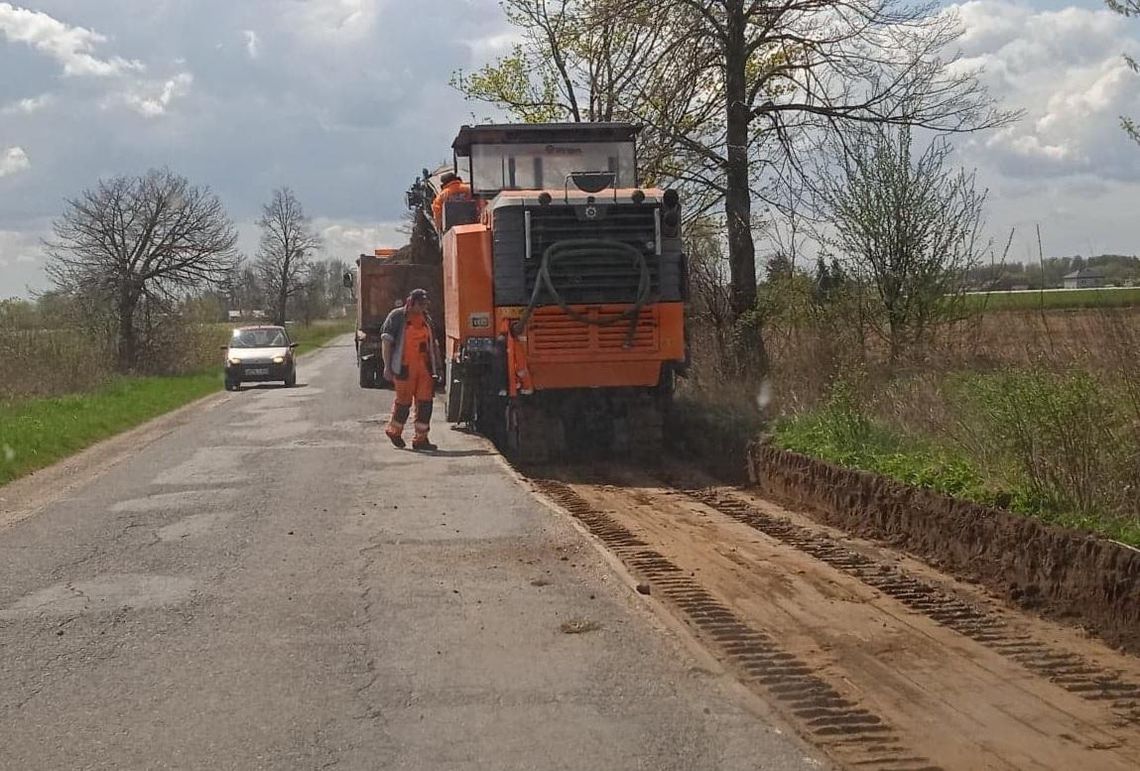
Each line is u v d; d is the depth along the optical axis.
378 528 9.97
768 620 7.30
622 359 14.18
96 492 12.44
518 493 11.62
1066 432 8.18
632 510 11.58
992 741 5.23
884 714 5.58
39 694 5.91
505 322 14.06
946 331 14.83
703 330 19.16
